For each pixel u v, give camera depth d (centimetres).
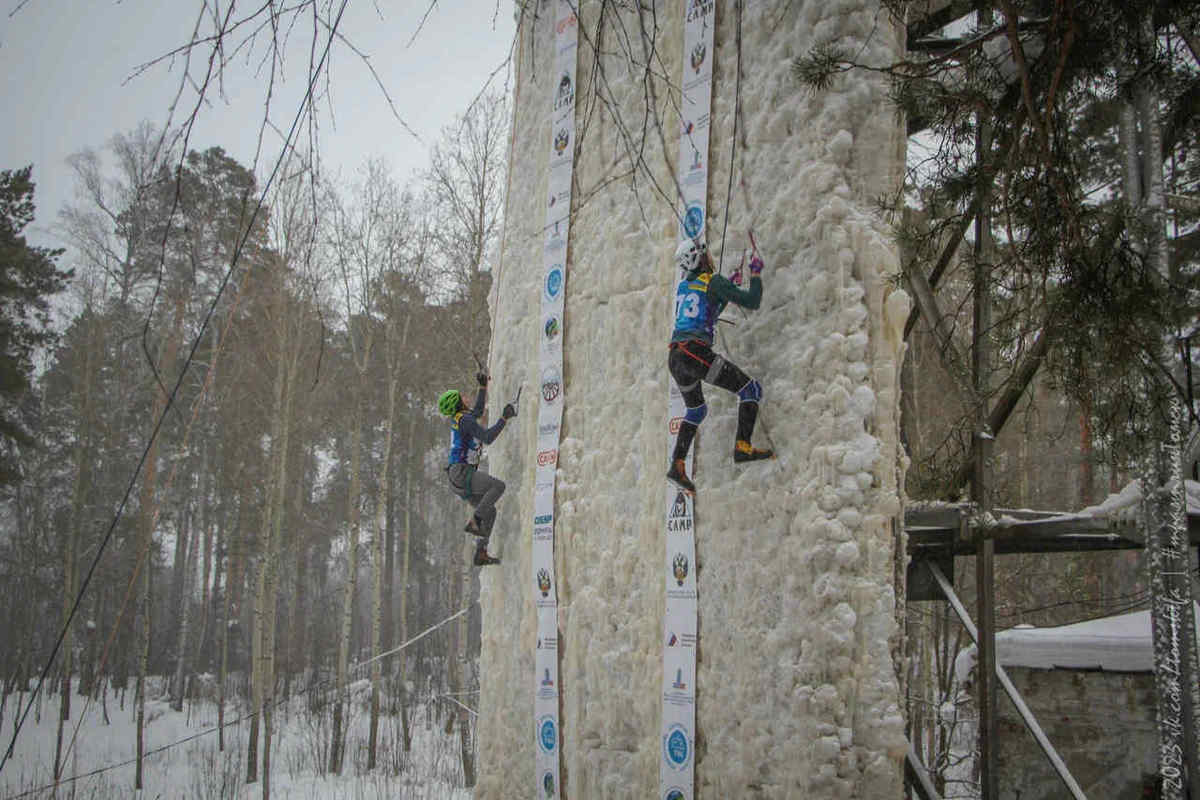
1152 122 476
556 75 809
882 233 536
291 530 2509
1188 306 438
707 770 565
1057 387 418
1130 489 584
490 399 831
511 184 858
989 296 550
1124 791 778
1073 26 362
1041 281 413
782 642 528
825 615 507
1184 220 641
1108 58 395
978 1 490
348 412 2523
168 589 4125
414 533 3544
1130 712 786
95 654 2506
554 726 694
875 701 488
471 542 1869
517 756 736
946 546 677
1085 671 812
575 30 794
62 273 2381
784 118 586
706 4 654
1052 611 1565
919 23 587
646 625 631
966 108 431
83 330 2392
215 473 2584
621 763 632
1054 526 575
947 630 1356
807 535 520
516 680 751
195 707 2798
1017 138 405
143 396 2480
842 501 512
